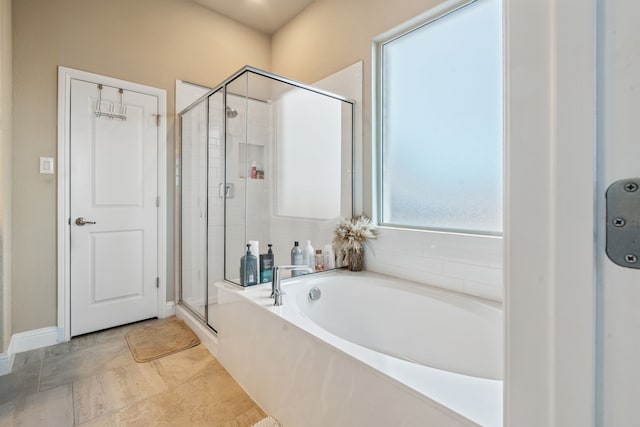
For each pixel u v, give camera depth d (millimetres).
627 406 309
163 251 2770
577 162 336
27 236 2146
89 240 2412
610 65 316
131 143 2598
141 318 2674
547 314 363
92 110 2410
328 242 2336
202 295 2414
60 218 2264
